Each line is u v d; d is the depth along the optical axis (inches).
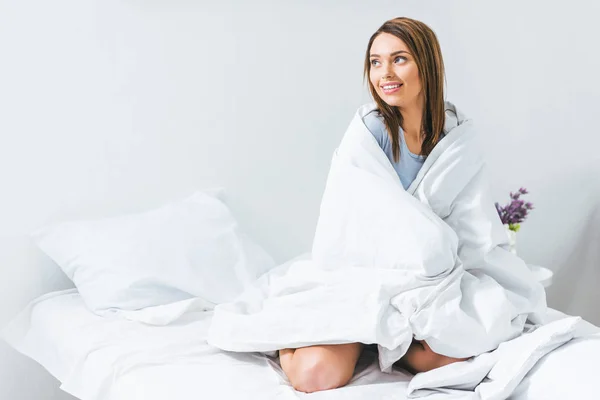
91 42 90.0
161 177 95.9
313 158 103.9
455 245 68.8
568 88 117.0
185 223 90.6
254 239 101.8
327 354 64.2
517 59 113.1
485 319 66.1
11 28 86.1
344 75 103.7
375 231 69.1
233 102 98.2
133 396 63.6
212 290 86.6
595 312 122.6
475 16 109.7
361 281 68.2
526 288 73.1
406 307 65.5
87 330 77.3
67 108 89.9
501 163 114.7
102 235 87.2
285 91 100.7
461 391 62.6
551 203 119.0
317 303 67.9
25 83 87.4
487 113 112.7
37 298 88.7
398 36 68.9
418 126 72.1
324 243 71.6
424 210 68.1
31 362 90.7
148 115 94.0
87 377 69.4
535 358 61.2
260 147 100.5
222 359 69.8
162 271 85.4
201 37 95.3
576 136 118.9
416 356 67.6
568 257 121.8
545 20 113.8
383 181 69.1
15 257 89.4
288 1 99.0
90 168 92.0
